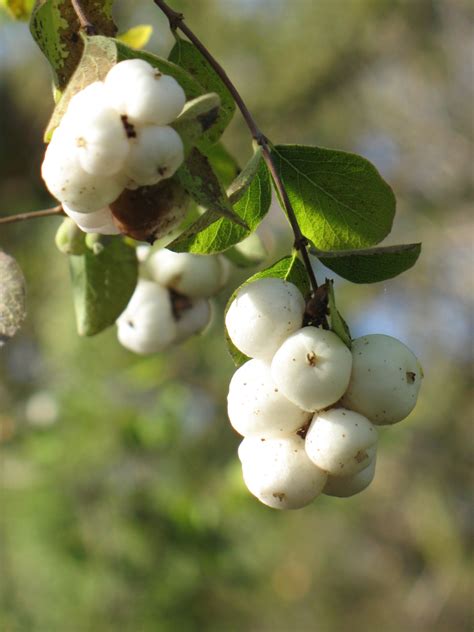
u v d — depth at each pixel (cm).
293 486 19
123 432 59
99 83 18
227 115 23
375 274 20
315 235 22
